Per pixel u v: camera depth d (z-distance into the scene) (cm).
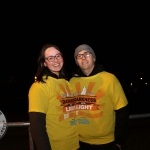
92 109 340
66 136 305
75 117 321
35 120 284
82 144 355
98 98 339
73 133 312
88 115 341
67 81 328
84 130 345
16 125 365
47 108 297
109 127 344
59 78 314
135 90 2598
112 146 346
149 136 811
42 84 294
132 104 1728
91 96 341
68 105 311
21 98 2300
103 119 340
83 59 341
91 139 348
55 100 300
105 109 340
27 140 799
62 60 315
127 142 745
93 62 349
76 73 360
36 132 282
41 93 291
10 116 1323
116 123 342
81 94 345
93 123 341
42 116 288
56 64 307
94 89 341
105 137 346
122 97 339
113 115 349
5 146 739
